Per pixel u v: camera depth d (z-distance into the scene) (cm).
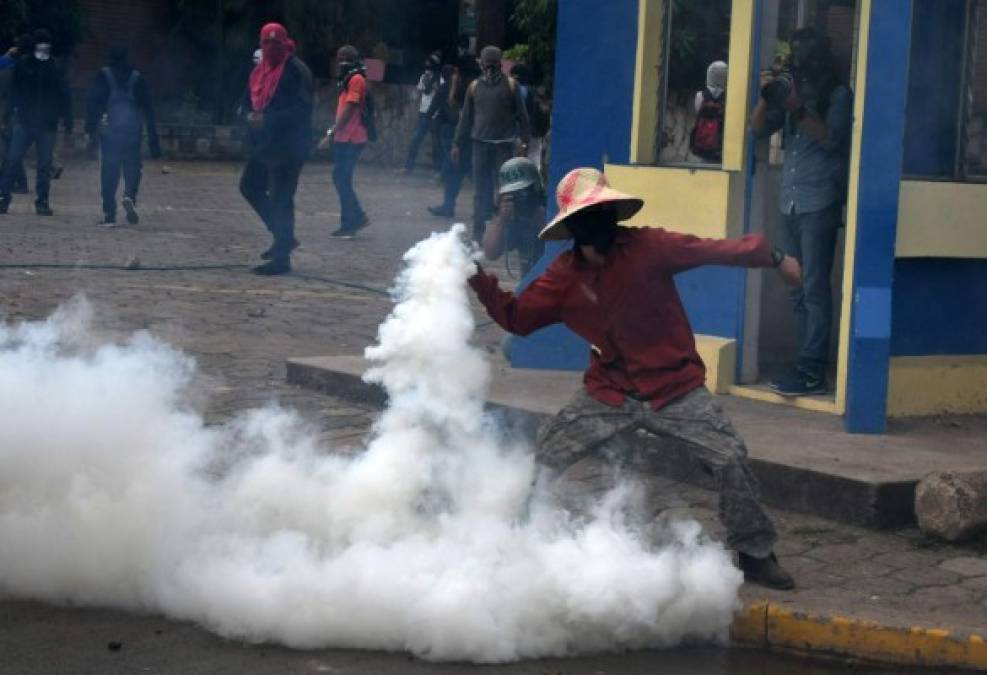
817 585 592
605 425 567
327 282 1403
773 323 954
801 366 835
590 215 546
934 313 827
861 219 757
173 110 2967
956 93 832
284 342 1093
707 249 551
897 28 745
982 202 819
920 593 588
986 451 743
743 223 862
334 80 2973
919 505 655
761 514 569
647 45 905
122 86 1753
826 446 737
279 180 1409
